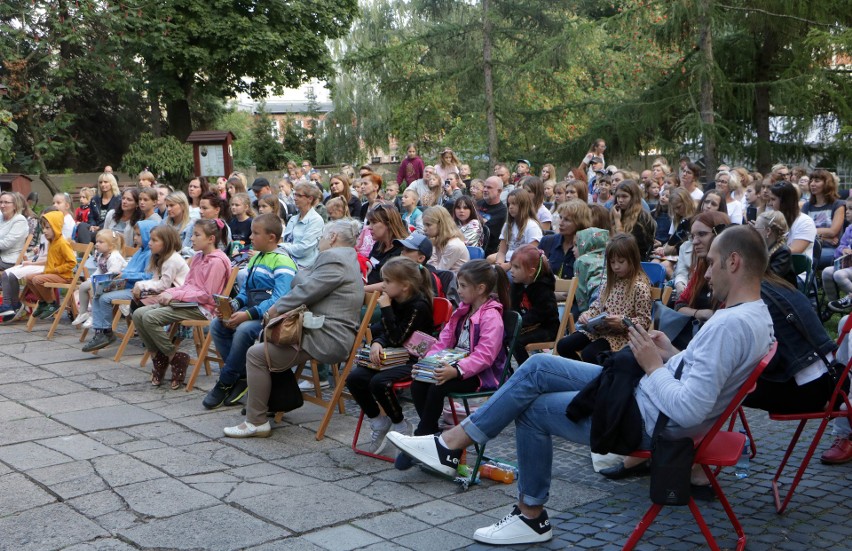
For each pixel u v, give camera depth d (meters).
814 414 4.03
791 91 16.09
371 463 4.93
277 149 38.12
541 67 19.56
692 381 3.14
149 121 27.83
